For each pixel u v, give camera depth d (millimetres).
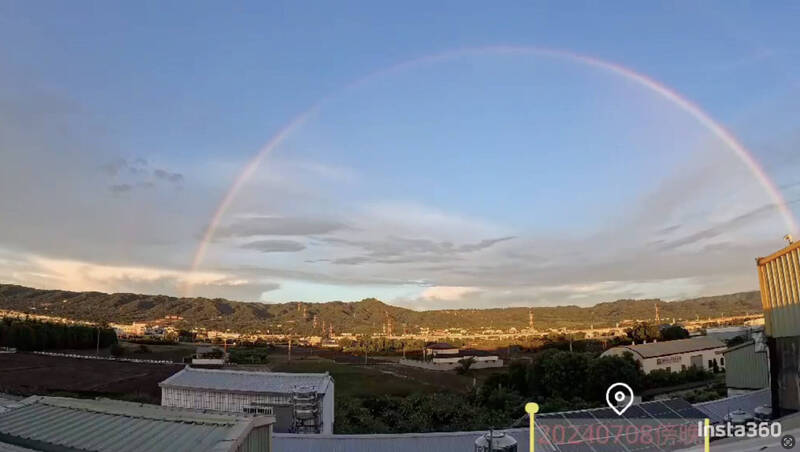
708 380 53750
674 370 56031
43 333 69625
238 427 10195
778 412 16781
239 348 101750
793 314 15844
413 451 16844
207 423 10469
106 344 82500
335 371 66625
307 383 24875
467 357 80312
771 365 17234
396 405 31000
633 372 45250
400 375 64062
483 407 32812
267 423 11117
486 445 12750
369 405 31672
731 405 21234
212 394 24609
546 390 43688
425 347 102562
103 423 11133
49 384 39312
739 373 28922
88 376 42875
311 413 21922
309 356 95625
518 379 46875
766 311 17438
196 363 57594
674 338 83625
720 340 70562
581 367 43875
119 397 34906
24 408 12727
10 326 67688
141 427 10609
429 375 65250
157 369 47250
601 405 37719
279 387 24234
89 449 9984
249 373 26672
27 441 10805
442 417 28484
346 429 26328
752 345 28250
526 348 97625
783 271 16422
